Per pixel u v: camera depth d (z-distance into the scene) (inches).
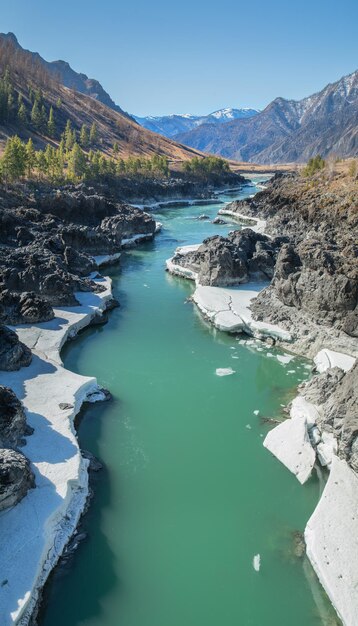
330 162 6727.4
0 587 964.6
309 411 1581.0
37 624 975.0
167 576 1093.1
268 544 1175.6
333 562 1077.8
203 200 7726.4
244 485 1360.7
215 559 1135.6
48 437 1401.3
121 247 4126.5
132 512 1259.8
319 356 2003.0
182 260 3454.7
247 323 2347.4
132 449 1499.8
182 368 2011.6
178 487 1348.4
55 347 2026.3
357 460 1290.6
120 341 2272.4
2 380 1712.6
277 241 3358.8
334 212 4256.9
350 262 2097.7
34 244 3186.5
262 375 1956.2
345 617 967.0
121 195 6678.2
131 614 1011.9
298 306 2266.2
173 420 1649.9
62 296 2509.8
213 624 994.1
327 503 1221.7
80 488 1268.5
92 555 1133.1
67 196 4552.2
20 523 1098.1
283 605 1031.6
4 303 2252.7
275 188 6663.4
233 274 2903.5
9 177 4709.6
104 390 1780.3
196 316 2598.4
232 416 1678.2
